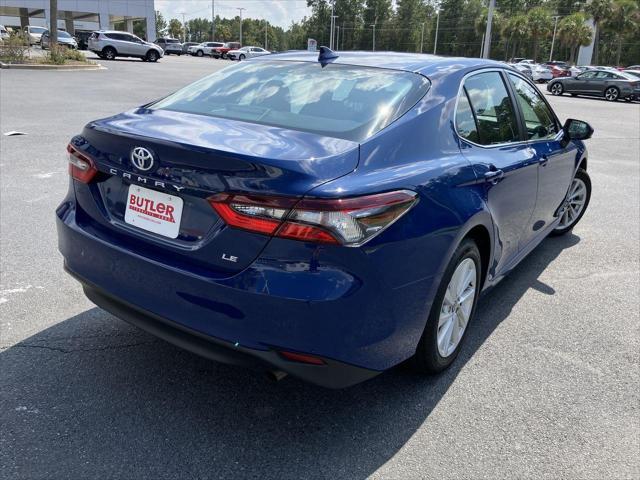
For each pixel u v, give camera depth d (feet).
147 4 204.54
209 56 195.72
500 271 11.94
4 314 11.58
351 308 7.26
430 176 8.52
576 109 68.80
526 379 10.23
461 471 7.91
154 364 10.14
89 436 8.21
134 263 8.21
